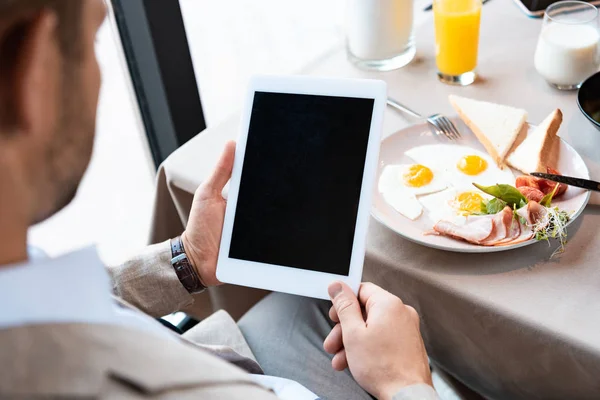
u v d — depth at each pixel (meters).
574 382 0.85
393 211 1.01
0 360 0.33
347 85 0.89
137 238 2.09
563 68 1.18
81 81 0.41
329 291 0.83
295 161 0.89
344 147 0.87
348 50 1.41
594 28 1.19
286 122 0.90
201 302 1.30
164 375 0.37
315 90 0.90
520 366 0.90
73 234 2.12
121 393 0.35
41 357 0.34
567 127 1.14
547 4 1.45
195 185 1.12
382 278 0.97
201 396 0.38
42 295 0.39
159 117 1.87
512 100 1.22
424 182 1.05
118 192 2.24
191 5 2.74
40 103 0.38
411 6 1.32
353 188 0.86
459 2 1.22
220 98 2.39
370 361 0.76
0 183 0.38
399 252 0.95
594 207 0.96
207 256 0.95
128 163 2.32
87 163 0.44
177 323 1.07
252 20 2.70
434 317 0.96
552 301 0.84
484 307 0.86
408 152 1.11
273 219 0.88
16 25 0.36
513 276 0.88
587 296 0.84
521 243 0.88
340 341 0.84
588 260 0.89
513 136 1.08
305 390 0.82
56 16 0.37
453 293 0.88
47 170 0.41
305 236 0.86
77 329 0.37
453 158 1.09
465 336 0.94
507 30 1.43
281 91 0.91
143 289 0.95
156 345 0.39
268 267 0.87
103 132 2.38
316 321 1.10
